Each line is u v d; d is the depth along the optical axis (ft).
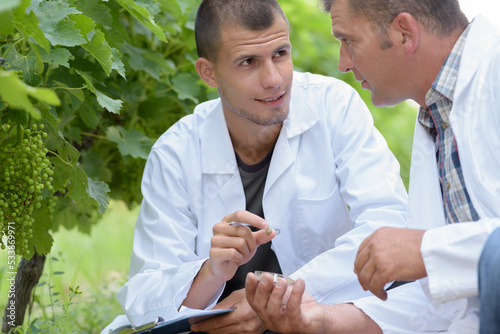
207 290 6.89
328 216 7.53
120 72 7.20
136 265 7.40
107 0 7.91
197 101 9.89
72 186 7.54
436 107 6.22
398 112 20.22
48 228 7.52
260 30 6.73
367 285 5.44
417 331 6.46
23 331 8.34
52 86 7.45
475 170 5.50
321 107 7.72
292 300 6.00
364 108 7.83
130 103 9.60
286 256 7.52
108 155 10.39
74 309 10.84
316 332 6.21
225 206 7.59
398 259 5.25
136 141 9.41
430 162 6.40
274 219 7.43
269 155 7.61
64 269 16.28
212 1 7.03
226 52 6.89
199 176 7.61
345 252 6.84
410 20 5.87
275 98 6.95
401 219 6.98
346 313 6.46
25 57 6.46
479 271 4.70
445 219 6.32
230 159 7.57
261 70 6.84
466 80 5.78
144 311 6.84
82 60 8.07
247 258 6.62
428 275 5.09
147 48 10.14
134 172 10.50
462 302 6.14
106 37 8.25
